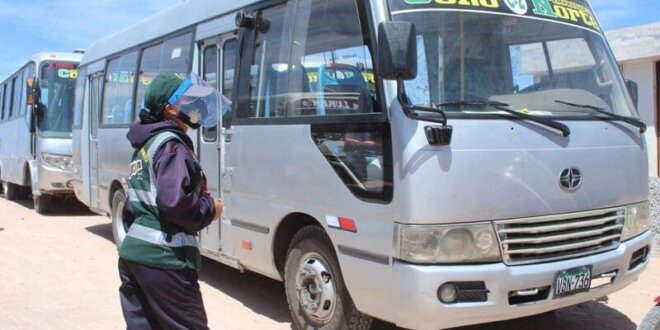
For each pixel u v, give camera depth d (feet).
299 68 17.04
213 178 20.62
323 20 16.33
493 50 15.10
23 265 26.17
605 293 15.53
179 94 11.73
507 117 14.15
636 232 16.48
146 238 11.35
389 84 13.89
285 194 17.11
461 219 13.33
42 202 43.27
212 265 25.94
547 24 16.37
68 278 23.94
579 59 16.79
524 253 13.96
